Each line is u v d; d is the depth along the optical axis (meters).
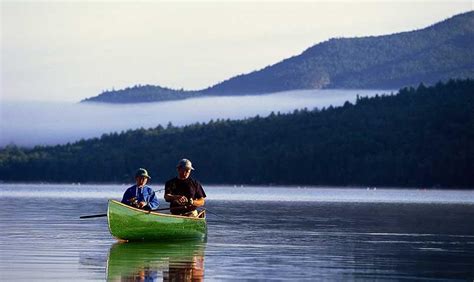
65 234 41.44
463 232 45.50
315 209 78.69
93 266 28.67
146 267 28.59
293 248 35.78
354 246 36.97
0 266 28.59
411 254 33.78
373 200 120.12
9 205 80.12
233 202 101.44
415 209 81.25
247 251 34.25
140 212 37.53
